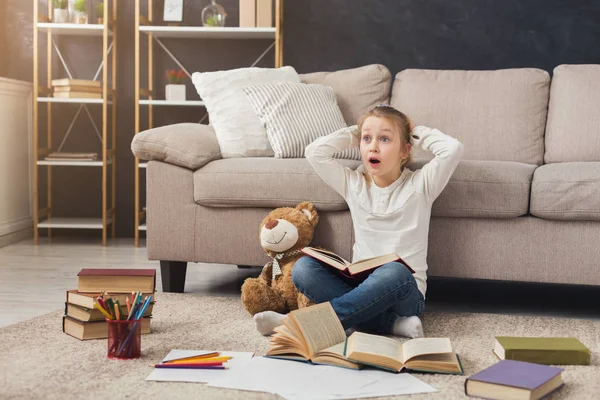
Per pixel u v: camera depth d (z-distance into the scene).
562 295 2.97
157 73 4.37
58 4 4.16
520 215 2.49
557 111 3.14
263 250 2.66
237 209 2.68
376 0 4.23
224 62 4.34
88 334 2.06
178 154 2.69
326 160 2.43
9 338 2.06
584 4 4.09
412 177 2.35
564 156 3.07
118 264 3.50
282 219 2.48
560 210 2.41
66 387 1.64
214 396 1.59
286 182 2.59
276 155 2.93
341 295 2.14
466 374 1.78
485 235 2.50
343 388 1.63
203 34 4.17
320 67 4.28
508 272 2.50
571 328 2.29
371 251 2.34
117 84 4.38
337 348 1.83
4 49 4.41
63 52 4.39
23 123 4.29
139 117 4.39
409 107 3.24
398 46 4.23
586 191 2.38
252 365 1.80
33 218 4.33
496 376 1.61
